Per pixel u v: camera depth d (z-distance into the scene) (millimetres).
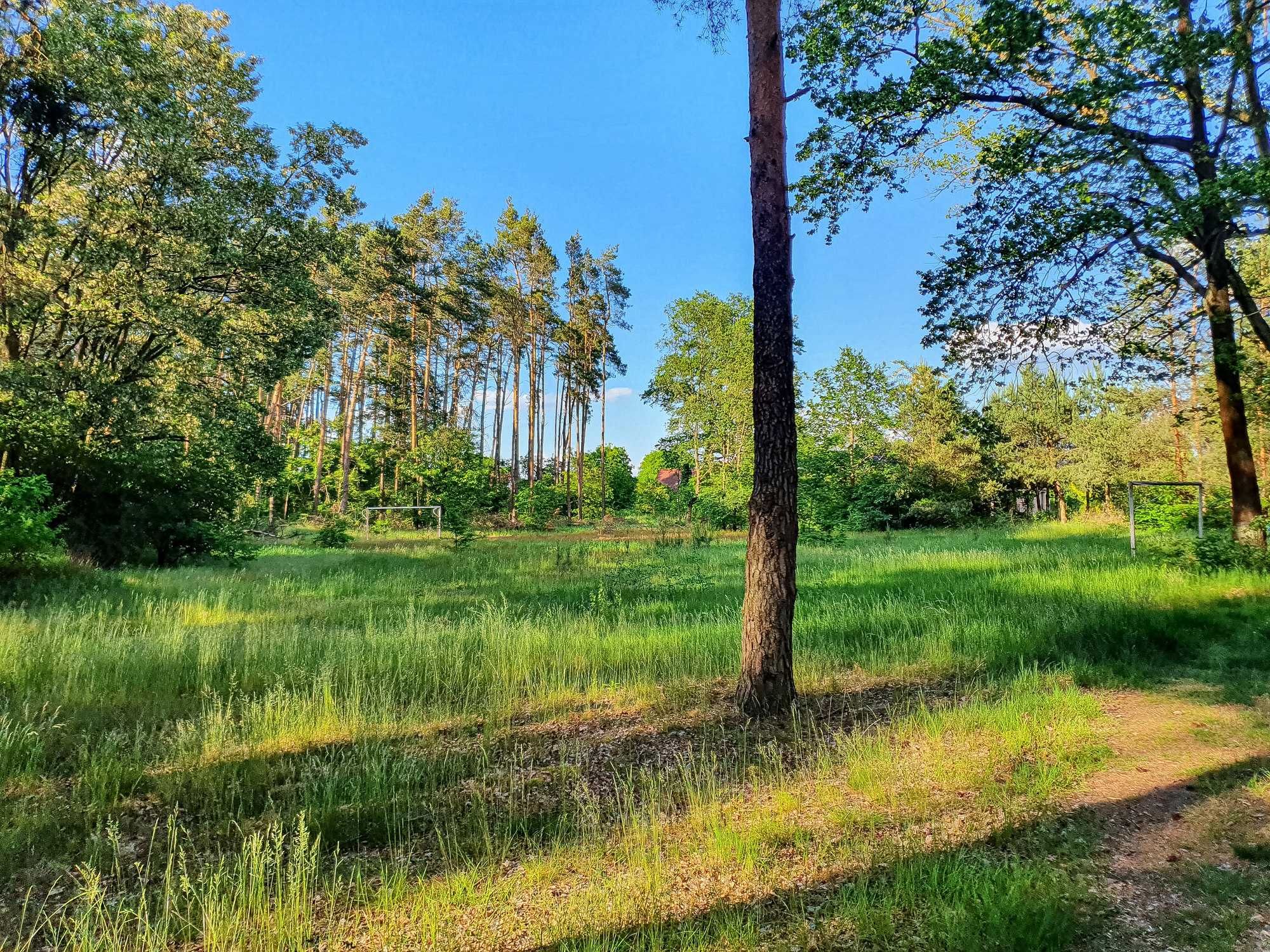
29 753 4012
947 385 12078
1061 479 30469
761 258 5328
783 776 3896
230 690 5309
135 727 4652
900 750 4254
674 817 3436
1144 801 3523
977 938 2291
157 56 16578
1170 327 11898
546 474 47188
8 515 9922
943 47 8438
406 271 37656
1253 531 10977
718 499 34000
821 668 6262
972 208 10398
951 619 7941
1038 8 8406
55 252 16469
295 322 19328
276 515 39219
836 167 9211
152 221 16328
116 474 14766
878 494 31766
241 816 3436
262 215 18672
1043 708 4926
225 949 2416
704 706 5328
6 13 15227
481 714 5172
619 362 47719
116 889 2844
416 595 11320
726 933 2402
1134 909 2562
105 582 10773
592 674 6105
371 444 41469
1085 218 9312
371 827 3344
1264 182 7445
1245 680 5660
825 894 2697
